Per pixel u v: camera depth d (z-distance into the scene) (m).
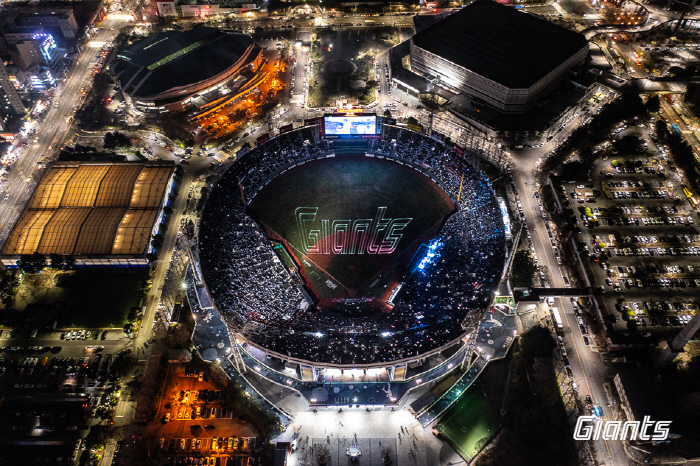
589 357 156.12
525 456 134.00
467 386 149.00
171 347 160.25
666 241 185.12
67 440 141.38
